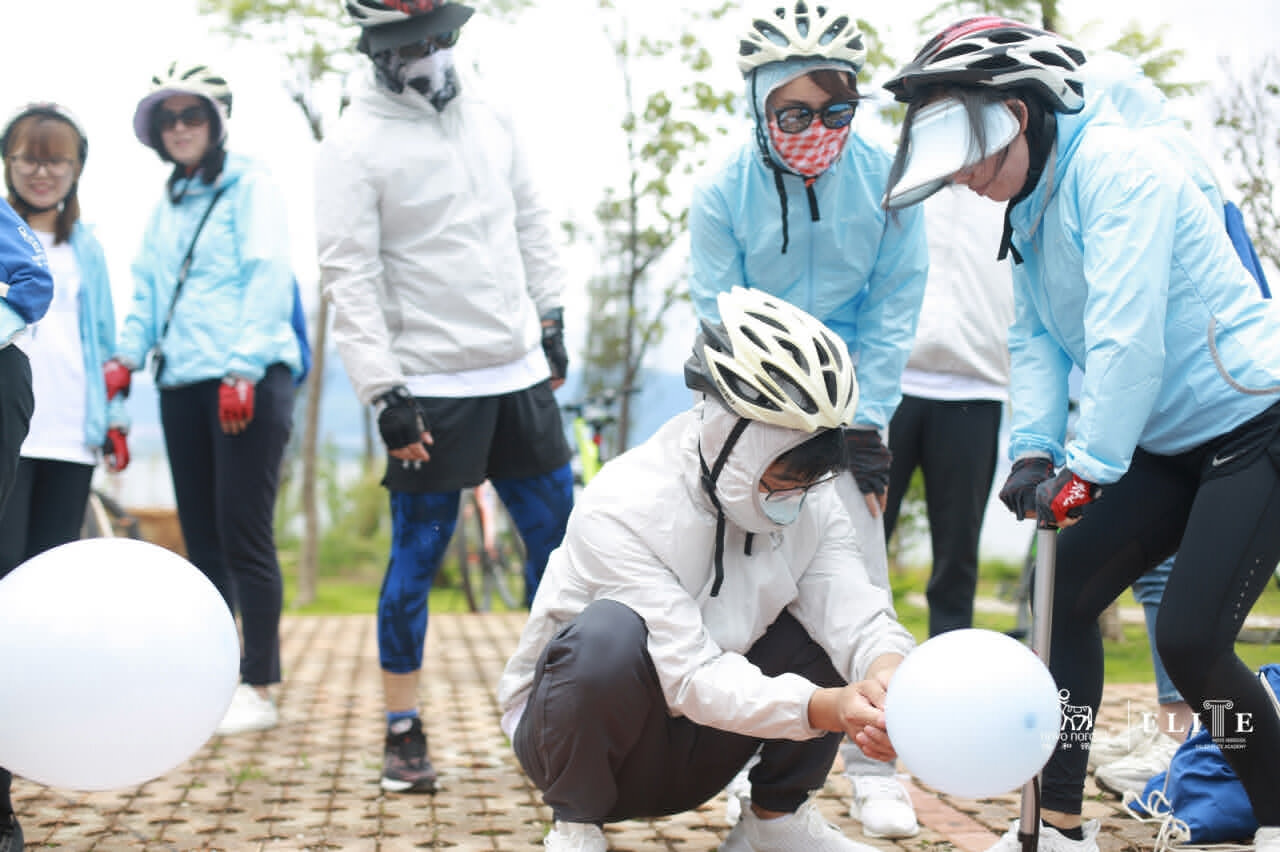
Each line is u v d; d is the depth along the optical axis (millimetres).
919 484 7867
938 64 2605
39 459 3639
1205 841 3125
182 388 4621
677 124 8141
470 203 3830
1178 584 2695
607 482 2756
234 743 4430
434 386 3785
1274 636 5059
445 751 4312
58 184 3793
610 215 8695
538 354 4023
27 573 2418
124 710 2352
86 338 3779
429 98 3775
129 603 2383
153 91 4508
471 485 3844
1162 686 3797
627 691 2592
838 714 2385
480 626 8180
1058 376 2994
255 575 4633
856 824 3416
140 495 10914
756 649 2818
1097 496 2697
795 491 2541
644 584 2621
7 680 2330
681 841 3256
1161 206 2598
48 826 3389
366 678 5934
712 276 3529
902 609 7969
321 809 3551
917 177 2613
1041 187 2721
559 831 2764
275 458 4617
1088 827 2936
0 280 2752
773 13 3139
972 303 3910
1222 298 2691
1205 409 2699
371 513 13289
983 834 3309
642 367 9461
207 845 3203
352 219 3736
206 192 4633
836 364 2451
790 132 3137
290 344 4621
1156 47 5746
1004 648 2229
